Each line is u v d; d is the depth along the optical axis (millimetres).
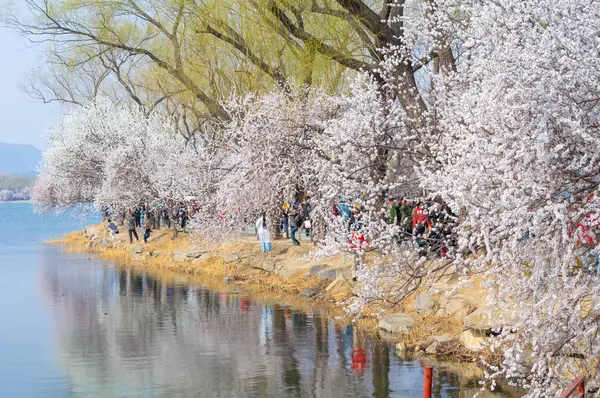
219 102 30891
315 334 21750
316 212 25609
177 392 16516
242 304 28219
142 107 57688
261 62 28281
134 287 34812
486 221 9289
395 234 14492
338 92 27172
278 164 27219
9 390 17141
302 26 24391
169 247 48125
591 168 8562
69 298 31875
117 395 16453
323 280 29109
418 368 16984
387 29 19906
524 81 8719
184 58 35250
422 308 20625
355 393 15391
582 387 8820
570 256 8773
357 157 18922
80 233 73875
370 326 21922
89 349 21469
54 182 64625
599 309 9242
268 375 17484
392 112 18547
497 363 15242
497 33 9602
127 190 50531
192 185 37500
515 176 9141
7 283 37344
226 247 40312
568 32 8570
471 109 11328
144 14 33344
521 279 9500
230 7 28031
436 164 15336
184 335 22891
